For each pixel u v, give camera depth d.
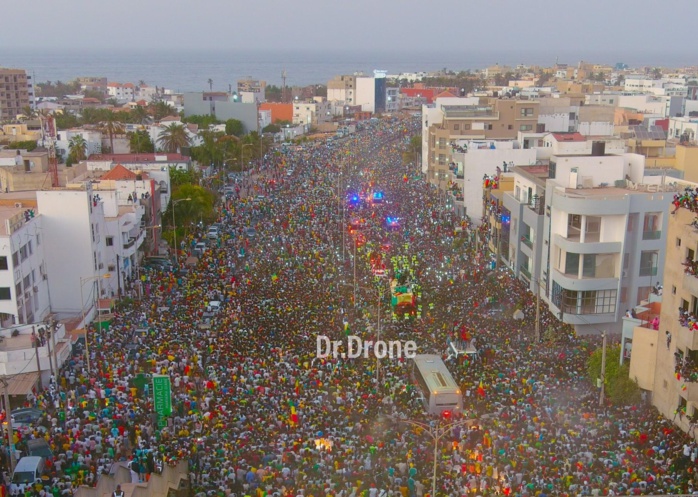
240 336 66.06
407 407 53.81
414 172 174.00
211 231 112.50
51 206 75.00
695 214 50.59
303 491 40.22
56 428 48.31
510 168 106.56
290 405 52.00
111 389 53.88
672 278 52.28
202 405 52.44
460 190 128.75
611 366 56.81
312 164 186.62
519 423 49.47
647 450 44.97
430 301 78.50
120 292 83.56
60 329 63.72
